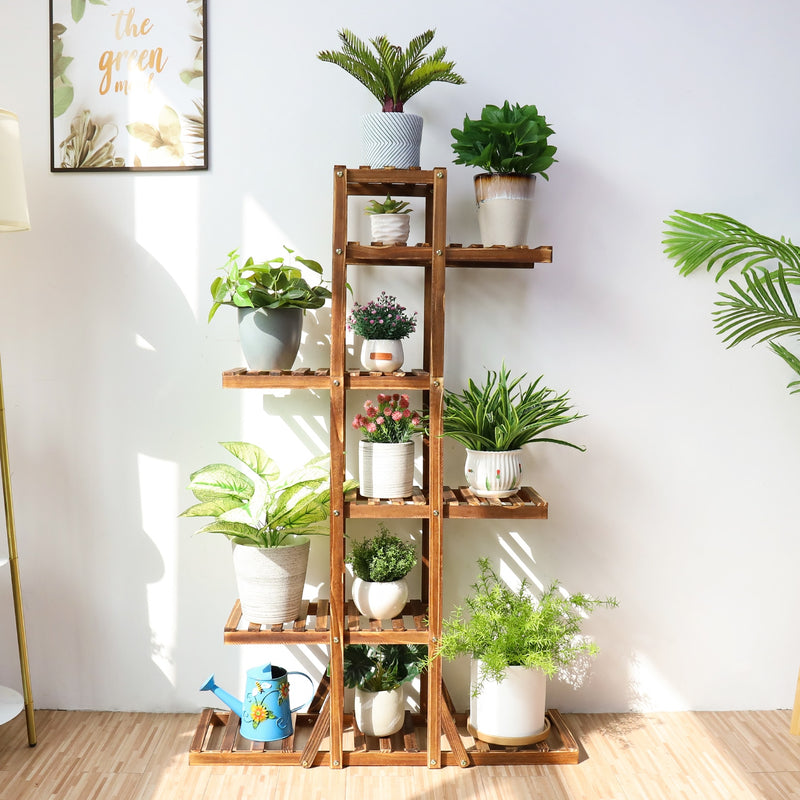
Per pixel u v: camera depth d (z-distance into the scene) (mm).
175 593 2385
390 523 2363
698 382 2379
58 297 2312
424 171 1980
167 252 2299
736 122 2314
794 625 2453
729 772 2113
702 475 2402
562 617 2406
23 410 2344
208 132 2262
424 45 2012
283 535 2104
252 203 2287
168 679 2410
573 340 2350
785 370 2387
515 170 2070
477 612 2207
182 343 2320
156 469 2355
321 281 2297
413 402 2346
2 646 2402
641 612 2428
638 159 2314
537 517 2062
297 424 2346
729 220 2180
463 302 2328
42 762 2129
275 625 2096
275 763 2135
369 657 2219
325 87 2258
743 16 2289
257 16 2240
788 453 2410
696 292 2355
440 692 2117
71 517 2369
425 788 2031
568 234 2324
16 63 2258
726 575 2430
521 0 2262
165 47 2244
